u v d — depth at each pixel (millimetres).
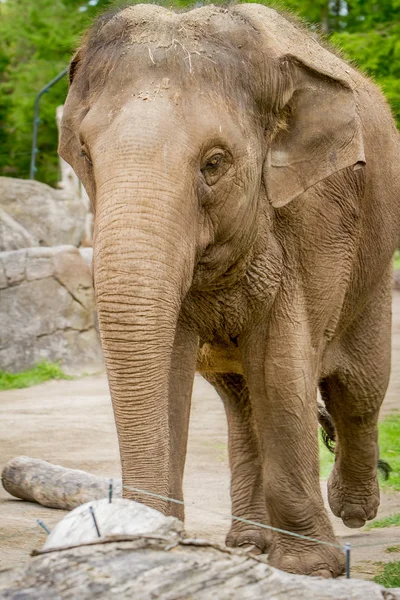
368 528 9633
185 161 5707
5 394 18797
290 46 6777
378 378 8422
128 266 5438
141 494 5375
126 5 6543
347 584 4152
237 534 8312
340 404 8539
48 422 15414
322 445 13148
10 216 25109
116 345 5430
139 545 3891
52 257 21359
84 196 29781
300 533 7152
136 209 5512
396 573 7180
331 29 24578
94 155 5738
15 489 10352
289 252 6949
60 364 21094
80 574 3773
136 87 5867
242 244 6363
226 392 8328
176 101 5836
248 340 7020
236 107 6051
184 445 6844
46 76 45688
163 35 6078
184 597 3797
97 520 4262
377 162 7797
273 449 7113
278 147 6508
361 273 7848
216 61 6047
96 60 6133
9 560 7363
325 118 6473
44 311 21156
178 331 6824
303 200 6938
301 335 7023
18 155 48438
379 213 7863
